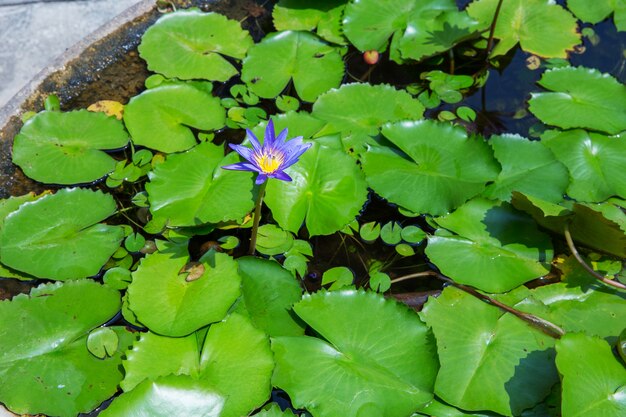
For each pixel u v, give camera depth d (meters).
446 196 2.29
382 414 1.70
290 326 1.92
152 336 1.84
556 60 3.02
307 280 2.17
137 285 1.97
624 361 1.84
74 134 2.45
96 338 1.88
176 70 2.75
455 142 2.46
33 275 2.04
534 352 1.92
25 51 2.71
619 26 3.19
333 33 3.02
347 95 2.69
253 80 2.77
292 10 3.10
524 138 2.53
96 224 2.21
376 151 2.47
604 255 2.25
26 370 1.79
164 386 1.66
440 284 2.18
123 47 2.88
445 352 1.90
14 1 2.86
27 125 2.42
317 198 2.27
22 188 2.34
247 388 1.73
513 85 2.94
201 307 1.90
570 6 3.24
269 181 2.27
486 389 1.81
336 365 1.80
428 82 2.91
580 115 2.68
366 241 2.30
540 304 2.06
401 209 2.32
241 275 2.03
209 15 2.96
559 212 2.20
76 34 2.81
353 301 1.96
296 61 2.86
